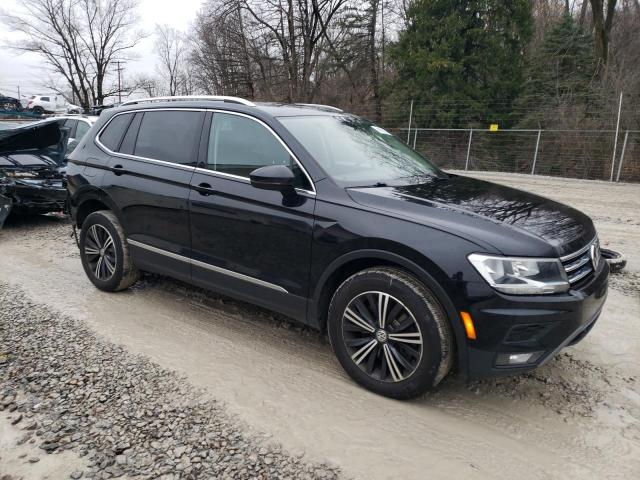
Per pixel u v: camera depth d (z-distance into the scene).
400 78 25.67
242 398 3.06
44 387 3.13
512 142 20.81
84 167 4.80
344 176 3.42
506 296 2.66
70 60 43.81
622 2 28.97
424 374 2.90
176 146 4.16
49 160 8.03
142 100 4.74
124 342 3.77
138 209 4.32
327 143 3.71
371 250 3.00
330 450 2.62
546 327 2.71
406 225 2.92
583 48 24.38
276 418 2.87
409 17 25.48
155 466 2.46
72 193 4.92
